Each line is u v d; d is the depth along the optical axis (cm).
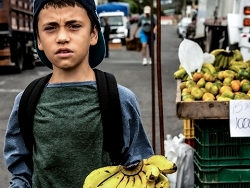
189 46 401
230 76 361
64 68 194
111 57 2216
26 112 197
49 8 192
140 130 210
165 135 665
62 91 197
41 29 196
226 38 1321
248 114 301
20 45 1502
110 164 200
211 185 318
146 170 196
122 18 3531
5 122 759
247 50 976
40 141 195
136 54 2422
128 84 1187
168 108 862
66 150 191
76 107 194
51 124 193
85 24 196
